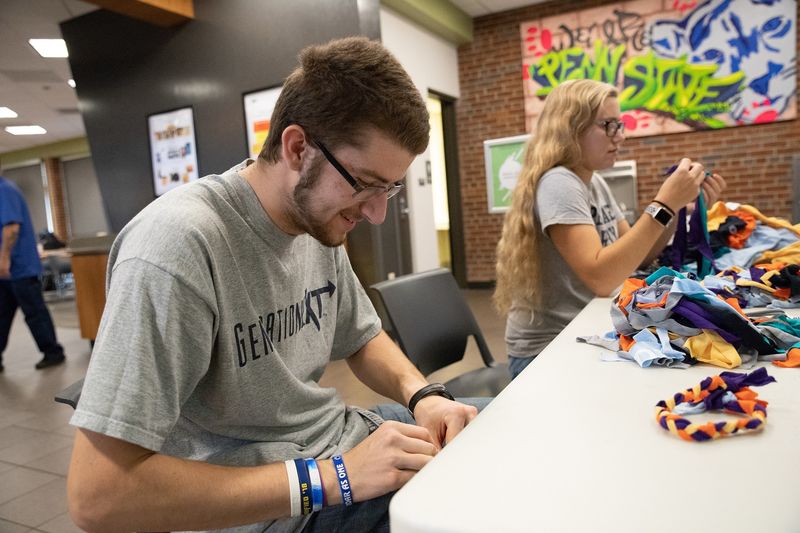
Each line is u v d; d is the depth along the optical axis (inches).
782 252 54.7
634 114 209.3
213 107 183.0
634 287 40.1
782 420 24.5
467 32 227.8
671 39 200.1
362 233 165.3
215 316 29.0
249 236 31.6
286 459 33.1
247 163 36.0
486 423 26.1
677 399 26.5
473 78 236.1
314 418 36.9
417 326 64.6
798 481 19.3
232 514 25.8
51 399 127.4
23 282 155.2
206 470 26.2
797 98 187.9
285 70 166.4
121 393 24.2
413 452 27.5
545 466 21.6
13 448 100.0
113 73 202.8
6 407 124.3
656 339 34.8
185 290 26.6
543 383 31.2
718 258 59.5
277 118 30.5
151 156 200.1
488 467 21.8
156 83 193.9
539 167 61.4
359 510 33.1
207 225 29.0
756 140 195.0
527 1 216.5
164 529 24.9
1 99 296.4
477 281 247.4
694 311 34.3
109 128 208.5
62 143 423.2
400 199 184.7
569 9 213.8
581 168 63.6
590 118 60.9
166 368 25.8
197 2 179.9
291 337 35.2
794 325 36.5
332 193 29.8
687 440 23.1
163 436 25.4
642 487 19.6
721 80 195.8
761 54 189.5
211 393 31.2
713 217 64.5
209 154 187.0
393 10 187.0
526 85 225.0
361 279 167.3
